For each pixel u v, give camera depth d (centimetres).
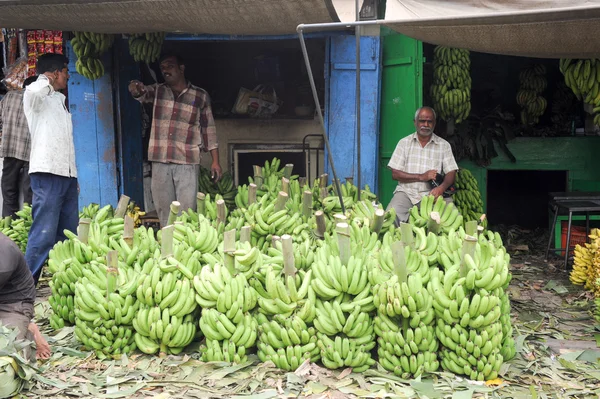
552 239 741
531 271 651
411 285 378
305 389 364
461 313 371
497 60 884
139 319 404
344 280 389
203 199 534
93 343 411
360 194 561
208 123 641
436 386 367
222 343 403
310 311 387
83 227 458
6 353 342
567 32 454
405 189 612
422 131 602
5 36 810
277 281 392
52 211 547
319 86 809
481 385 367
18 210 725
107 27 578
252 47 848
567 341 446
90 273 425
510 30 455
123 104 722
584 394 361
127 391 363
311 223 509
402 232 431
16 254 372
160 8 492
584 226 759
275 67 832
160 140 625
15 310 378
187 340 408
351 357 381
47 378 379
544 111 877
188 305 402
